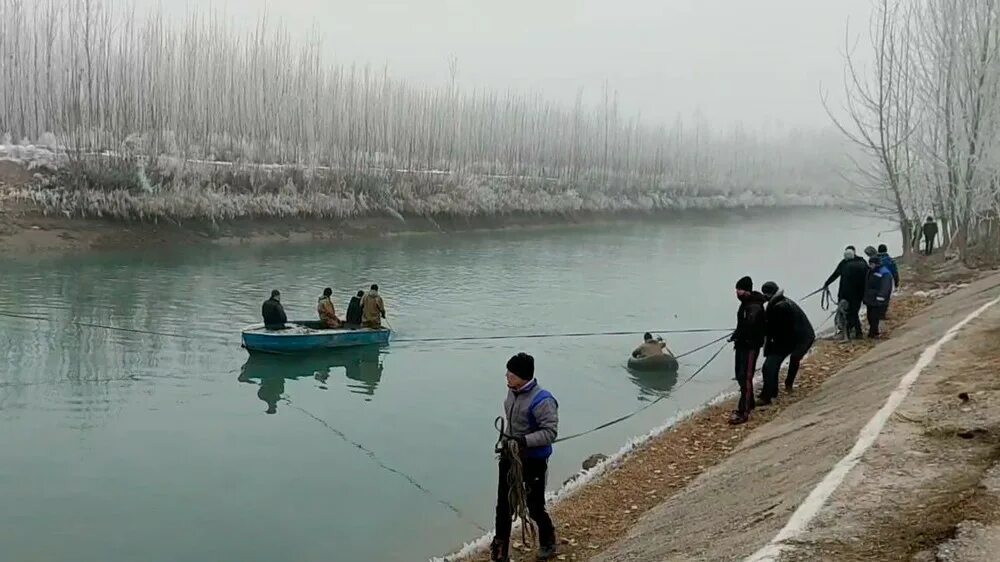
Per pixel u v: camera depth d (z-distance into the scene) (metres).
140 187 47.00
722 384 20.48
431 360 23.03
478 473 14.19
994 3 26.56
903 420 9.31
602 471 12.12
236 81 60.56
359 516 12.20
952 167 27.78
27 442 15.30
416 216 62.50
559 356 23.66
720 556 6.79
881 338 17.92
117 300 30.11
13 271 35.16
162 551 10.95
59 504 12.49
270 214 52.84
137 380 20.08
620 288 37.62
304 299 31.86
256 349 22.48
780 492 8.16
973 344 13.02
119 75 52.41
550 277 40.84
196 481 13.57
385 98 68.50
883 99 29.95
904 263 29.95
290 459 14.76
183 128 54.25
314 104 62.78
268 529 11.72
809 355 17.44
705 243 63.59
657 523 9.23
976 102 26.86
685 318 30.34
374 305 24.20
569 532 9.70
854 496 7.14
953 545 5.73
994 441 8.11
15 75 53.22
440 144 73.62
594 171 86.56
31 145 48.47
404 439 16.06
